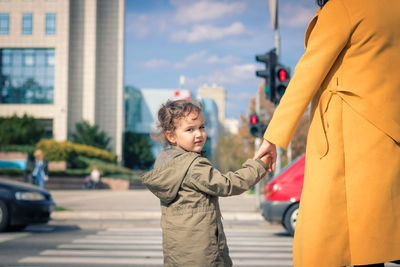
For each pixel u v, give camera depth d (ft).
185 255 7.20
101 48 197.06
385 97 6.21
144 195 89.76
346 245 6.14
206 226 7.23
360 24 6.32
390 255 5.96
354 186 6.16
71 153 146.20
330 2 6.61
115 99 195.52
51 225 35.32
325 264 6.14
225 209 47.67
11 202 29.35
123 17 197.88
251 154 122.83
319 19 6.63
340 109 6.43
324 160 6.40
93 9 188.34
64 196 80.33
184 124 7.64
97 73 195.42
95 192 106.63
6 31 173.68
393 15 6.34
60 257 20.70
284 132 6.56
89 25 188.44
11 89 173.68
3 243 25.04
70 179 132.98
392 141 6.14
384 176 6.07
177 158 7.39
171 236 7.34
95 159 158.92
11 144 144.56
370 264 6.00
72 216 41.70
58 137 172.04
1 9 173.47
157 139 8.02
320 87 6.77
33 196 30.30
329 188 6.26
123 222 37.78
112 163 171.01
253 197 79.41
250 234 30.07
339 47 6.40
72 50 187.32
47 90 174.40
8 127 146.41
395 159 6.11
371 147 6.15
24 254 21.45
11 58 174.29
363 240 6.04
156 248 23.75
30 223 29.76
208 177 7.13
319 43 6.47
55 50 174.29
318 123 6.61
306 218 6.40
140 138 202.18
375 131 6.18
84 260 19.98
